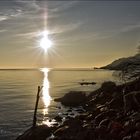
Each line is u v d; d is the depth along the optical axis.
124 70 71.44
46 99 74.88
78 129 30.61
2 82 159.00
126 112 33.88
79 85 124.25
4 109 56.59
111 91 57.38
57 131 31.22
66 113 49.84
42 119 45.19
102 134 26.77
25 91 101.06
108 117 33.16
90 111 45.31
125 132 25.06
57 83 144.12
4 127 39.50
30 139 30.69
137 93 35.81
